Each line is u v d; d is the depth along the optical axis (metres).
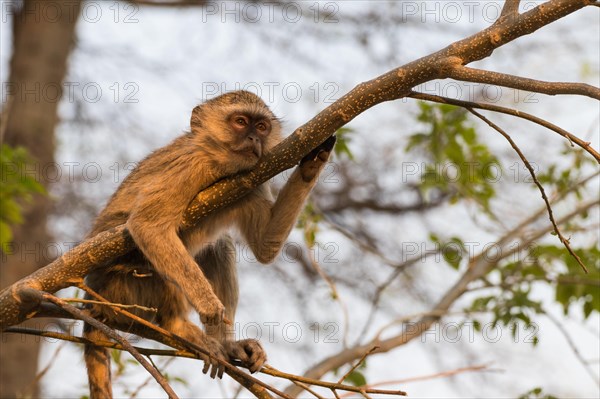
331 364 12.27
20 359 21.19
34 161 15.03
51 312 8.38
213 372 8.68
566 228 14.35
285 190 10.53
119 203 10.48
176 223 9.56
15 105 23.28
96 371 10.16
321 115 8.27
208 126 10.48
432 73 7.85
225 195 9.27
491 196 15.61
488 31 7.88
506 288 13.70
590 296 13.86
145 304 10.36
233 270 11.46
